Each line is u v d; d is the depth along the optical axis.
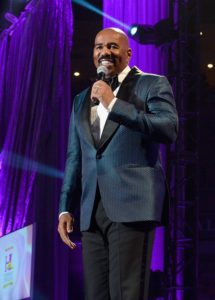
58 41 18.56
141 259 4.72
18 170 20.09
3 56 23.36
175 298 14.51
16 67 22.19
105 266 4.93
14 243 17.14
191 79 15.63
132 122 4.72
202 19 25.81
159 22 15.14
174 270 14.64
